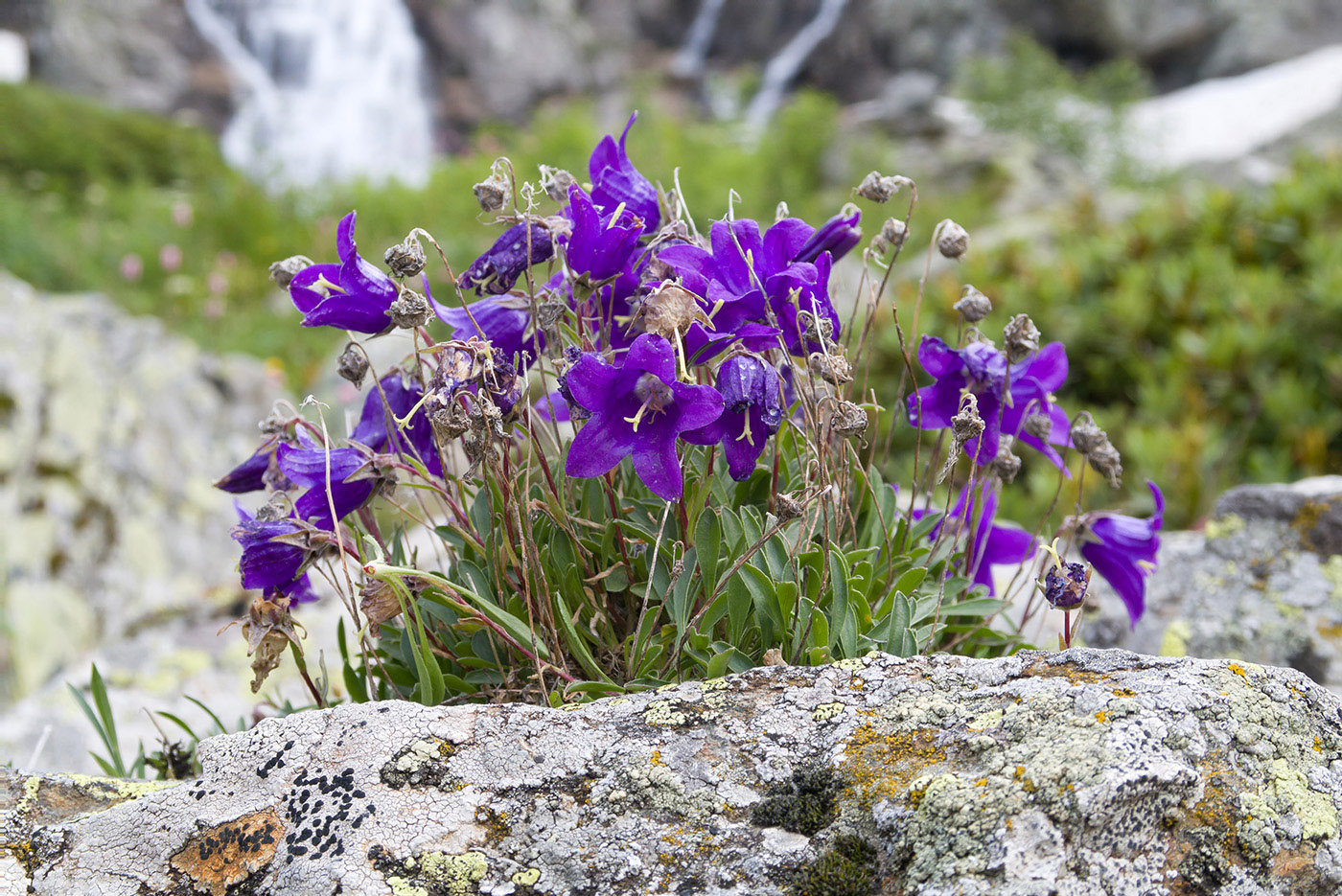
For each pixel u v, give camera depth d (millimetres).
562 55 5762
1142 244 1308
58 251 2723
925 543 561
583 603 511
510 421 498
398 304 480
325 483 500
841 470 533
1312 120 3191
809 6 5738
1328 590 621
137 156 3717
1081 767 434
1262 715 449
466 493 535
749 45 5875
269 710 640
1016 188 3131
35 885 448
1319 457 996
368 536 506
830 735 463
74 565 1222
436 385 482
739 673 489
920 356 521
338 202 3268
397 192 3311
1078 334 1197
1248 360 1079
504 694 512
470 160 3736
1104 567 550
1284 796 439
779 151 3488
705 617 502
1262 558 640
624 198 518
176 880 447
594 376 472
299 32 5422
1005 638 538
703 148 3695
